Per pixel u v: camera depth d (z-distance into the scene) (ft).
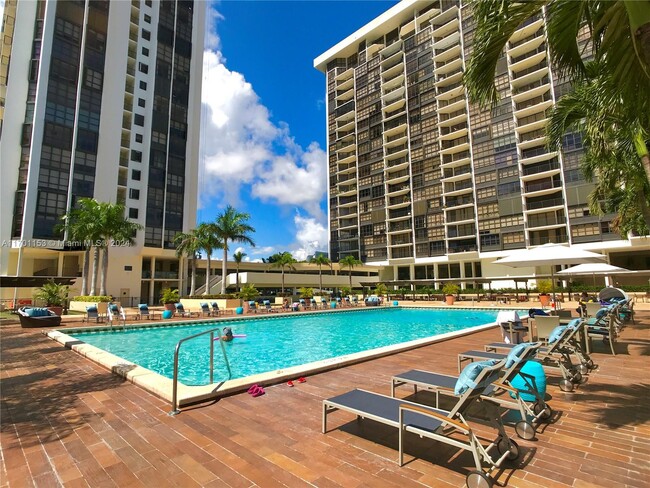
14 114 107.65
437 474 9.71
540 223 144.15
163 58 143.74
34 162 106.63
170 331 53.62
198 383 25.62
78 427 13.25
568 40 14.92
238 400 16.24
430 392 17.46
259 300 129.59
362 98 220.43
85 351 27.86
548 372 20.63
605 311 29.37
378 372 21.38
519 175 147.95
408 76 195.11
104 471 10.06
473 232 163.73
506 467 10.04
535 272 143.64
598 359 24.02
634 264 131.95
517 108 153.48
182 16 152.66
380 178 205.26
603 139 26.78
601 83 17.57
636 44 9.87
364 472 9.86
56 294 71.15
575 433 12.29
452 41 179.01
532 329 31.50
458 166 172.65
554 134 31.30
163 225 134.51
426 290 138.41
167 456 10.91
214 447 11.49
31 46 112.78
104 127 122.31
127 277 122.83
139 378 19.07
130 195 128.36
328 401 12.39
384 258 197.16
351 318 76.59
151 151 135.03
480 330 40.98
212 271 156.76
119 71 128.06
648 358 24.06
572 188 134.10
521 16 13.50
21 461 10.69
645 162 19.12
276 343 44.21
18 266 102.06
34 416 14.47
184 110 147.95
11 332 44.96
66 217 95.96
